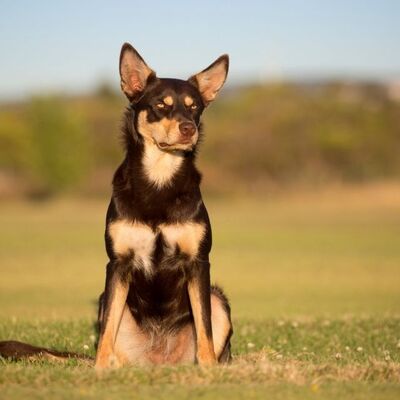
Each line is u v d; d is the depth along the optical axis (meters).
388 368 7.12
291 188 65.06
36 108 66.12
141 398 6.04
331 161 69.25
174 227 7.88
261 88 85.31
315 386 6.39
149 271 7.97
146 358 8.33
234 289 18.69
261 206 54.84
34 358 8.21
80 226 39.78
